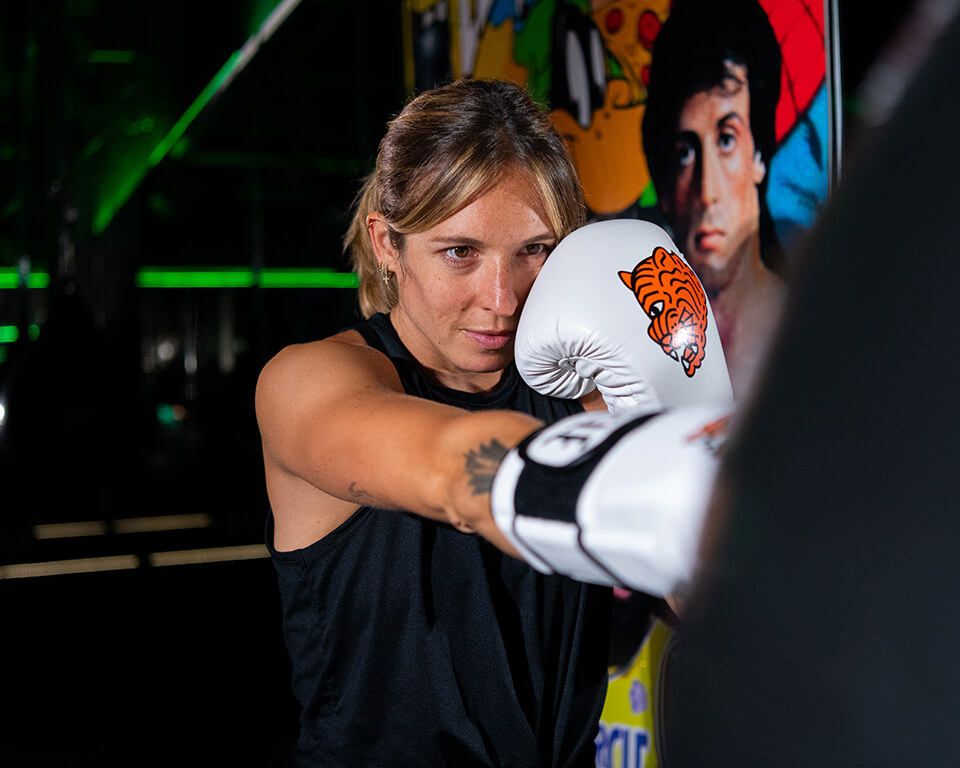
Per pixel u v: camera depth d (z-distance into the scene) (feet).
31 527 19.21
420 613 3.25
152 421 38.04
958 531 0.96
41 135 14.20
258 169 22.68
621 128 6.12
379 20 19.33
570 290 2.97
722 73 5.14
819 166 4.44
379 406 2.42
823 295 1.05
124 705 12.02
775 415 1.09
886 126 1.02
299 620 3.43
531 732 3.36
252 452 26.53
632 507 1.42
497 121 3.11
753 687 1.10
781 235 4.71
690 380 2.96
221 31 17.89
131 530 21.75
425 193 3.09
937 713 0.98
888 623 1.00
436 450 2.04
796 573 1.06
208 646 14.30
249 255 36.68
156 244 38.06
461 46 8.27
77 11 16.74
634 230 3.13
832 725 1.04
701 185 5.38
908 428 0.98
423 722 3.34
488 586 3.29
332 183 33.30
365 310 4.09
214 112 24.85
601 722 6.53
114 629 15.17
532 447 1.79
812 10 4.44
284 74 21.79
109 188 32.32
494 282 3.19
